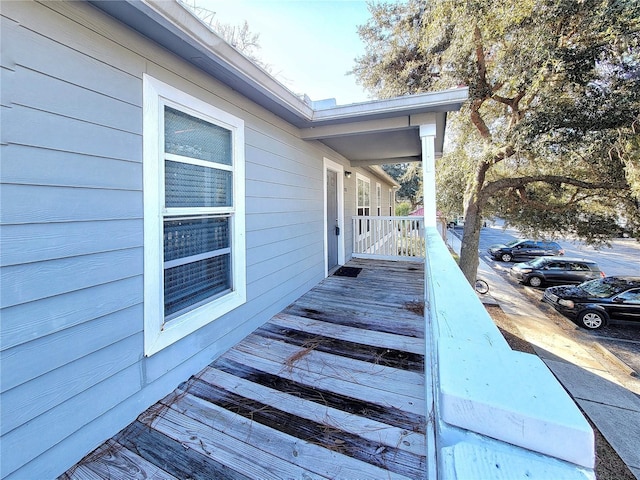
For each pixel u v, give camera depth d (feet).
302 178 13.80
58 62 4.52
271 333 9.55
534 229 34.60
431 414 4.46
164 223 6.55
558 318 30.83
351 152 19.16
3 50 3.92
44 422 4.39
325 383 6.81
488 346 2.13
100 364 5.16
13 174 4.03
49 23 4.42
